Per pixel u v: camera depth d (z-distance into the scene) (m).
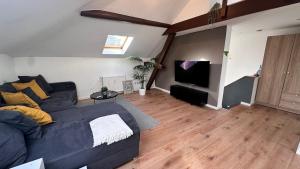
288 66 3.52
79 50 3.86
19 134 1.31
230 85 5.03
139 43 4.43
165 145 2.19
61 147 1.39
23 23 1.90
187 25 3.56
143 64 5.38
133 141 1.78
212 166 1.79
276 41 3.65
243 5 2.46
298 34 3.30
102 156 1.54
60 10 2.05
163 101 4.27
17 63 3.38
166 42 4.47
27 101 2.02
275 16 2.62
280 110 3.70
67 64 4.03
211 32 3.56
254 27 3.57
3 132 1.20
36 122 1.51
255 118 3.18
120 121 1.83
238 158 1.93
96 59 4.46
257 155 1.99
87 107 2.37
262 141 2.32
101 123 1.75
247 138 2.40
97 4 2.59
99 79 4.64
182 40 4.39
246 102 4.09
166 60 5.13
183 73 4.37
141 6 3.06
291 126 2.83
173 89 4.59
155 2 3.08
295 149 2.13
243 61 4.66
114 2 2.76
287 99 3.61
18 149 1.21
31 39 2.78
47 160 1.25
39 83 3.12
